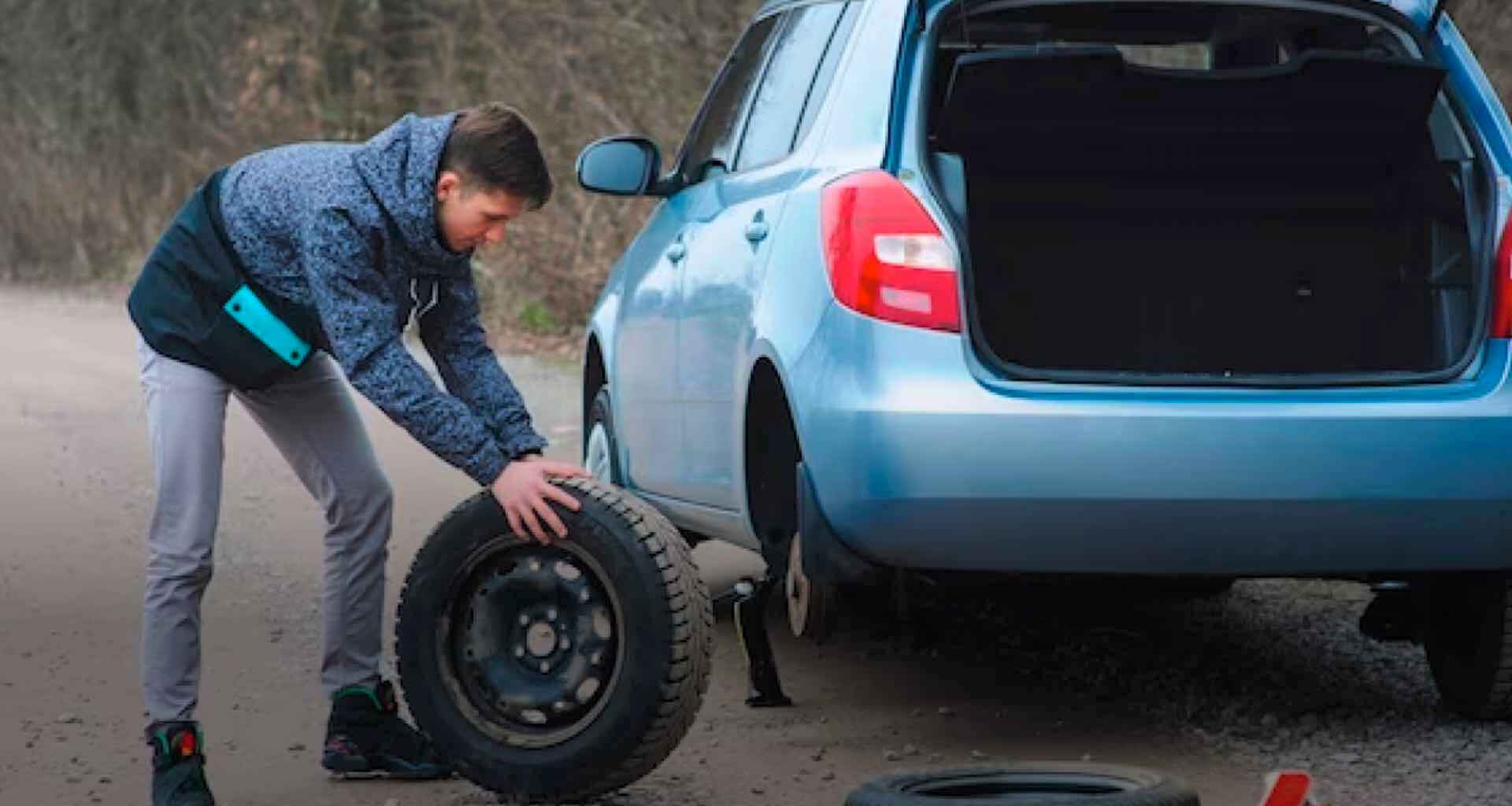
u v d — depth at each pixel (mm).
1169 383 5879
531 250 20578
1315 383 5926
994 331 6539
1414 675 7152
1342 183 6531
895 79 6180
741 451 6605
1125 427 5809
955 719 6617
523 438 5715
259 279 5516
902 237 5934
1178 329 6578
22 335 22906
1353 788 5805
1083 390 5855
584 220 20203
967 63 6129
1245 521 5879
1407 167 6480
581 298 20344
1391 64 6219
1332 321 6570
